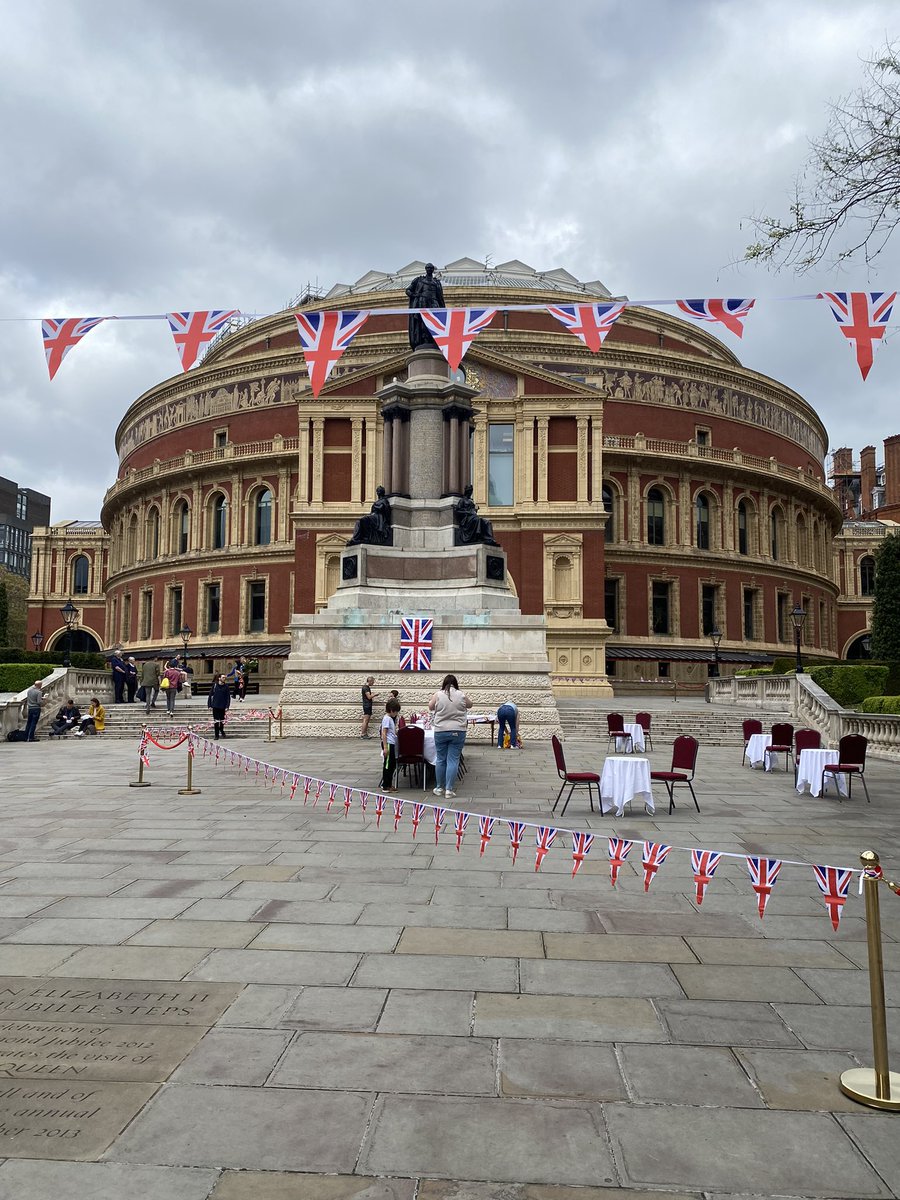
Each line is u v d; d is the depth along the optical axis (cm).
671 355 6969
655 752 2644
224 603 6794
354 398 5553
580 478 5394
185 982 698
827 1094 529
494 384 5528
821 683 3681
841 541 9862
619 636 6328
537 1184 438
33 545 10181
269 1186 436
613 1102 517
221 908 902
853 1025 627
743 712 3447
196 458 7175
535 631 2961
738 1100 521
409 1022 626
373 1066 559
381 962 746
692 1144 474
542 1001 664
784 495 7412
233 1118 497
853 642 9556
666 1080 544
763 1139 479
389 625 3005
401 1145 471
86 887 986
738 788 1895
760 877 743
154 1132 482
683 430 6950
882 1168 454
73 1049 582
